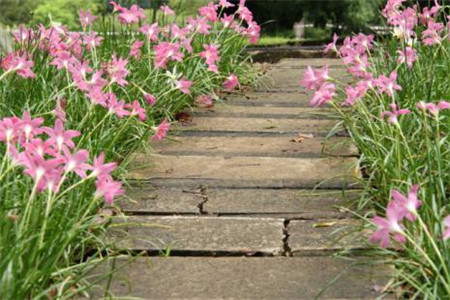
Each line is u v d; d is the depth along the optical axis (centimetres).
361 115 314
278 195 274
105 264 227
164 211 261
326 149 319
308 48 702
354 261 229
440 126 286
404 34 322
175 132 344
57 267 217
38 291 201
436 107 245
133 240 241
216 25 439
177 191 278
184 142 331
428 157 235
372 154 277
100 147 274
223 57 426
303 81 276
